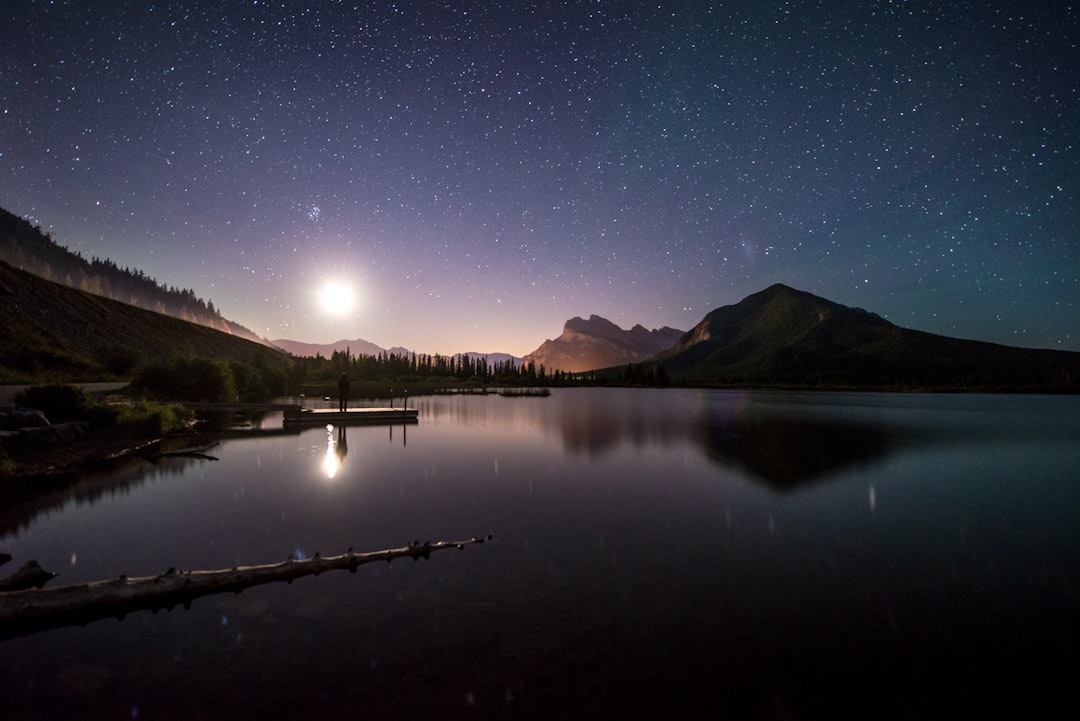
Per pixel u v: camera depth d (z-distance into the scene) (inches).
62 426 596.1
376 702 144.6
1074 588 235.1
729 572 250.1
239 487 414.0
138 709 140.8
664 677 159.6
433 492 406.9
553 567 253.1
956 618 204.7
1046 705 148.2
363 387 2474.2
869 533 319.3
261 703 143.8
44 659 166.6
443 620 195.5
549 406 1614.2
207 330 5027.1
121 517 327.9
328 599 213.8
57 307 3061.0
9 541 279.7
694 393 3312.0
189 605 206.8
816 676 161.9
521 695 148.8
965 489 453.1
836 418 1227.2
